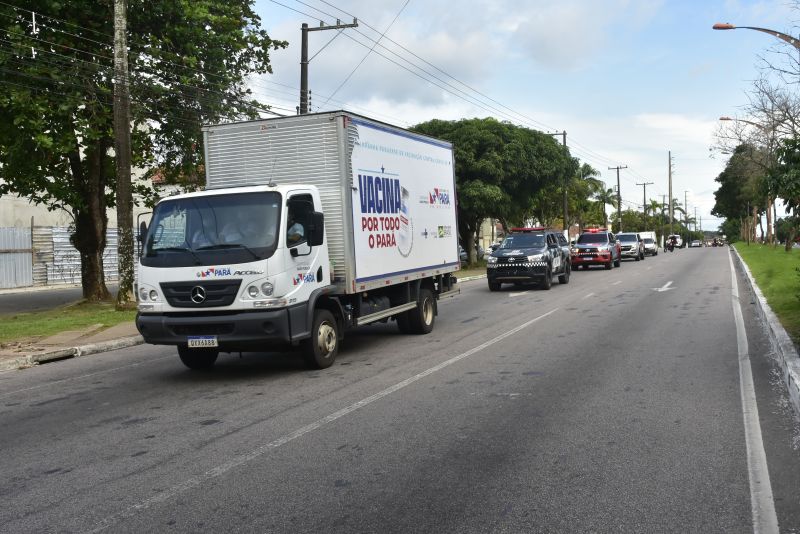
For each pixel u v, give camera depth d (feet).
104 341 43.65
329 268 32.60
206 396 27.30
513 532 13.57
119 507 15.53
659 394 24.81
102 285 76.23
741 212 257.96
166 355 39.40
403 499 15.39
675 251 226.79
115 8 59.16
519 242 78.64
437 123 134.82
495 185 131.34
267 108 76.18
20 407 27.17
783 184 31.60
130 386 30.40
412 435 20.39
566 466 17.33
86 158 73.92
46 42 63.46
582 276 98.37
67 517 15.06
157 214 31.12
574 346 36.04
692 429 20.36
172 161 76.84
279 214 29.60
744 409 22.53
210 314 29.32
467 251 147.95
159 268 29.76
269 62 78.28
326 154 33.14
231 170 34.86
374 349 37.65
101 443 21.04
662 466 17.20
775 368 28.94
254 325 28.68
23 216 118.83
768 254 131.44
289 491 16.12
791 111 104.12
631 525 13.80
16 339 45.70
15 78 62.08
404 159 40.42
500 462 17.75
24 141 64.18
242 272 28.78
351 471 17.37
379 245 36.52
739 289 67.15
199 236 29.89
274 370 32.48
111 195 78.18
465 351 35.68
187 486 16.72
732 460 17.58
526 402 24.12
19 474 18.29
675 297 60.64
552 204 202.28
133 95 66.80
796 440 19.20
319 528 13.98
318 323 31.68
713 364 30.12
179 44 71.72
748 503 14.84
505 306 58.90
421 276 42.32
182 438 21.12
